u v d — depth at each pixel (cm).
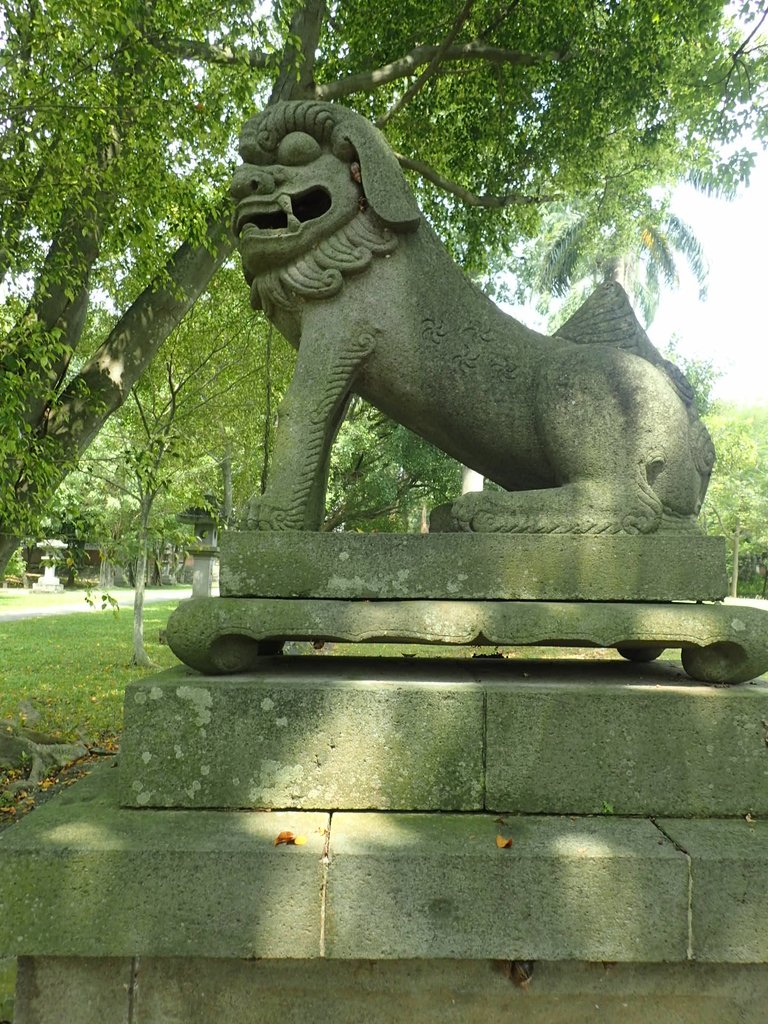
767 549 2345
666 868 160
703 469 227
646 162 785
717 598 197
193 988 165
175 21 408
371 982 166
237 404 936
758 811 179
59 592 2548
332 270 220
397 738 179
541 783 179
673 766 179
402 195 222
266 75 482
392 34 664
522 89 695
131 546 787
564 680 200
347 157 227
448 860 159
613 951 158
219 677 193
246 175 224
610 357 215
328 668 218
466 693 181
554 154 731
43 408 493
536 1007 166
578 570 197
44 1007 163
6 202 387
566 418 210
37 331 373
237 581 199
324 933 157
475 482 912
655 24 611
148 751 179
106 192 442
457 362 223
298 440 213
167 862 158
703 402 1344
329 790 178
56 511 459
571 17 622
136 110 406
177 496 983
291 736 179
